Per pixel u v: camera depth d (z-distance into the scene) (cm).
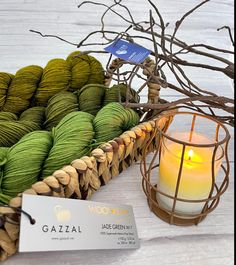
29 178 55
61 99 70
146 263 55
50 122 68
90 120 63
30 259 53
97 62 78
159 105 62
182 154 54
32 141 57
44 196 50
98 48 108
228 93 95
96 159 58
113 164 63
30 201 49
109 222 55
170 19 126
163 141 59
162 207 60
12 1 125
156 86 70
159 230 59
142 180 64
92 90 71
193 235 59
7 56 100
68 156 57
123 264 54
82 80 75
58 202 51
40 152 57
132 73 65
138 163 71
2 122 64
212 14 133
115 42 66
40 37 110
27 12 121
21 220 47
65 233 50
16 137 64
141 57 63
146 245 57
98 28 118
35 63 98
